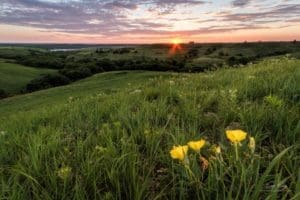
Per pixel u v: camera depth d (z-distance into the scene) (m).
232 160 2.22
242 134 1.79
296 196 1.55
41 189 2.29
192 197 2.11
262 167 2.36
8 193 2.17
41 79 117.12
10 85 117.12
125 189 2.19
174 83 7.79
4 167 2.88
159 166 2.65
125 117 4.00
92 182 2.28
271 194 1.70
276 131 3.11
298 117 3.25
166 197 2.12
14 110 51.75
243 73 8.35
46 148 3.04
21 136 4.02
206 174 2.28
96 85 72.31
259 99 4.62
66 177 2.27
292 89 4.46
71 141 3.57
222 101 4.41
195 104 4.55
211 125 3.65
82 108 5.60
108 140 3.02
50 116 5.55
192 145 1.86
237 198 1.79
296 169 2.14
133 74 89.81
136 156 2.61
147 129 3.31
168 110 4.57
